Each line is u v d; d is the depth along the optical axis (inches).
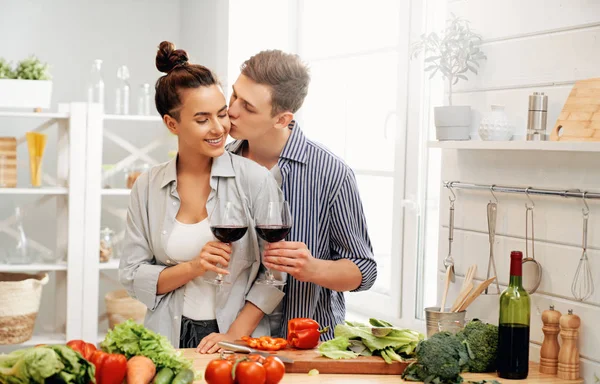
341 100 151.6
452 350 82.4
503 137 91.2
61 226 167.5
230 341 91.9
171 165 95.0
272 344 90.7
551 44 89.3
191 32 187.0
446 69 101.8
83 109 163.6
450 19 105.3
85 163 164.1
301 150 99.0
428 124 127.3
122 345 77.5
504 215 95.8
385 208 138.5
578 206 86.0
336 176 98.5
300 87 94.7
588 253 85.0
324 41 157.6
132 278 95.7
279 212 87.7
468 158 101.5
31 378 67.7
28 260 163.2
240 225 87.5
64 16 187.9
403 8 131.5
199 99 88.1
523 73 93.0
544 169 90.1
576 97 84.2
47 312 187.5
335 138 153.6
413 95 129.2
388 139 138.0
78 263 164.4
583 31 85.4
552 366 86.7
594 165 84.0
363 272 97.8
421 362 83.2
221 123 90.3
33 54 176.7
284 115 95.3
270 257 90.7
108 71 191.5
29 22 185.6
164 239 94.5
